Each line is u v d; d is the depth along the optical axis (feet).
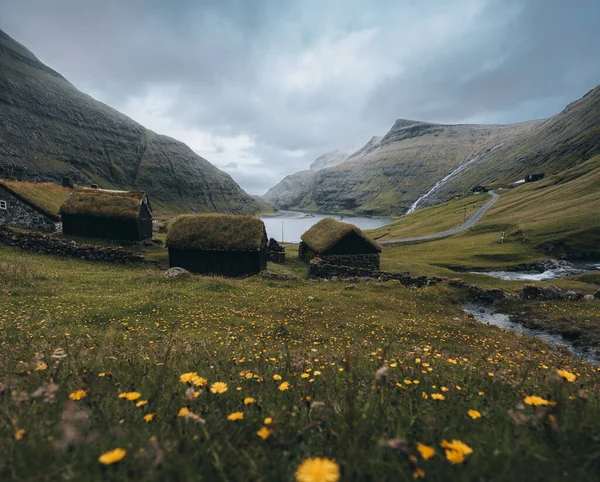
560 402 7.79
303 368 17.81
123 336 41.34
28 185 173.99
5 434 7.25
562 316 85.40
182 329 52.37
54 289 71.15
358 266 168.04
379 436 6.96
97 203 160.97
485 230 357.00
